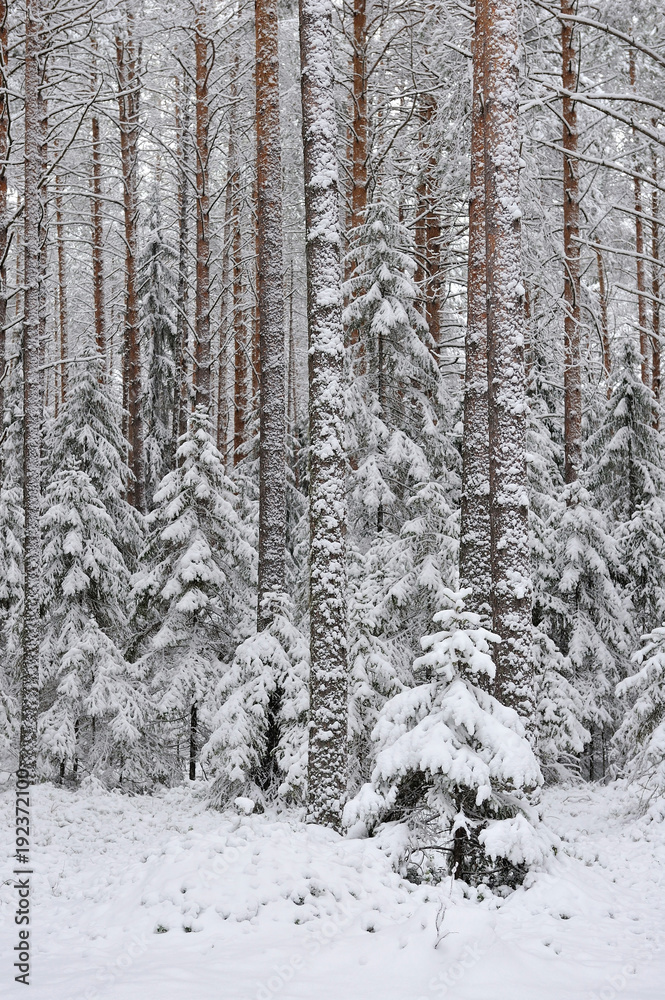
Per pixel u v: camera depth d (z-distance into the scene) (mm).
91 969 6500
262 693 15609
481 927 7293
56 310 36031
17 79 23906
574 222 19734
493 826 8797
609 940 7535
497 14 11305
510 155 11250
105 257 32031
